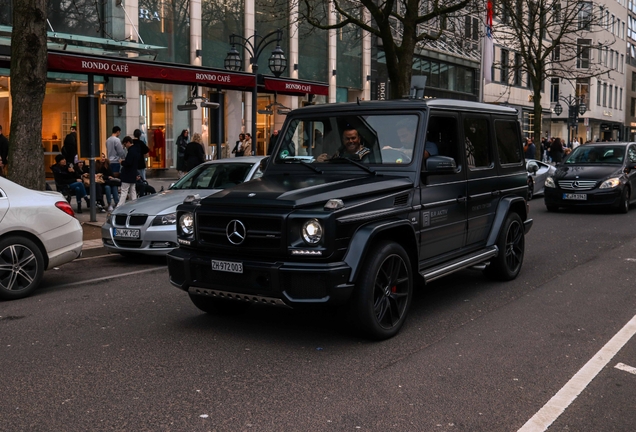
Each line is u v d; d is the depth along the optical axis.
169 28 24.00
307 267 5.11
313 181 5.99
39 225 7.67
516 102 50.16
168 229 9.44
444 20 19.17
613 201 15.80
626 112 75.94
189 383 4.66
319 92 18.64
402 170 6.23
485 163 7.61
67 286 8.15
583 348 5.47
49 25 19.70
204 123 25.67
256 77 16.42
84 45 18.66
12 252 7.39
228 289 5.44
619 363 5.09
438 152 6.59
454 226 6.83
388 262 5.67
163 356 5.29
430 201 6.37
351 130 6.59
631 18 74.88
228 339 5.75
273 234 5.25
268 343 5.62
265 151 28.91
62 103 20.83
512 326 6.16
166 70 13.94
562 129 61.59
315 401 4.31
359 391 4.49
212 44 25.67
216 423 3.97
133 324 6.29
